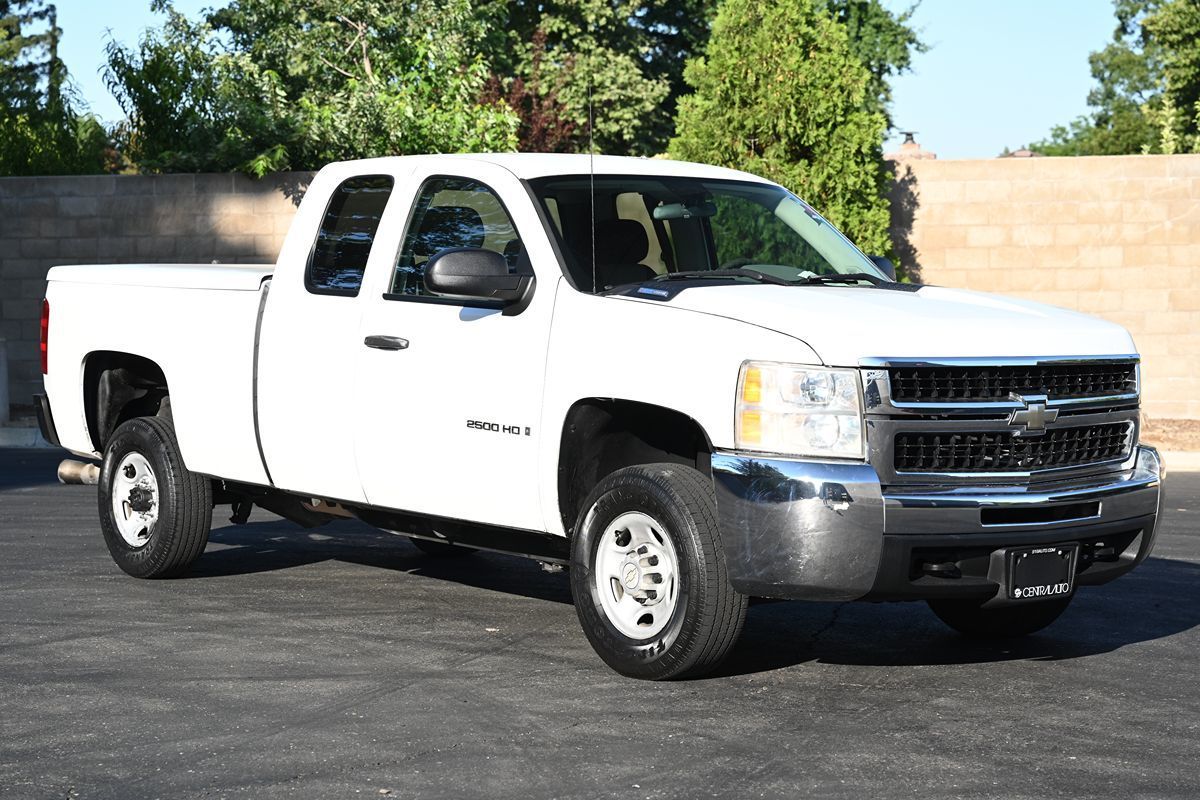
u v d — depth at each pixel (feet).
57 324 29.37
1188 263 57.41
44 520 35.47
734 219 23.93
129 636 23.16
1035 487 19.72
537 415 21.38
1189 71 124.67
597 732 18.01
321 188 25.45
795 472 18.63
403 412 23.15
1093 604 26.66
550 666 21.27
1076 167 57.67
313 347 24.54
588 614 20.81
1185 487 44.24
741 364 19.19
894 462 18.83
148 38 65.41
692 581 19.56
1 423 55.67
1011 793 15.84
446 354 22.62
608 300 21.03
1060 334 20.44
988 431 19.33
